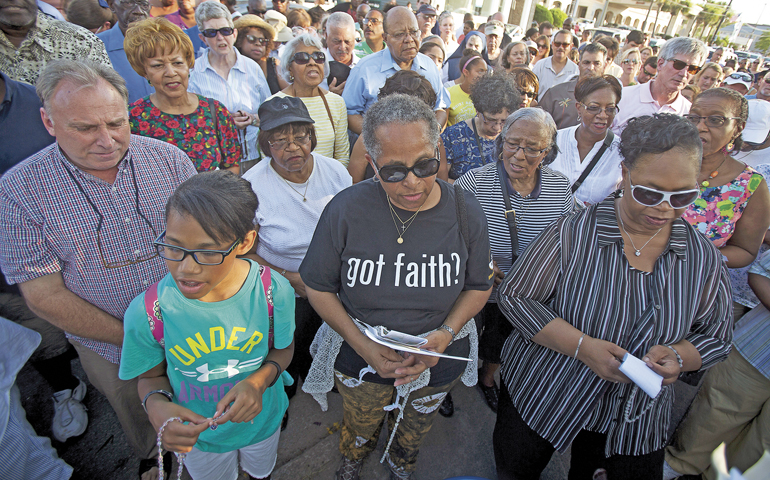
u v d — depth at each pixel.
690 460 2.09
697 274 1.38
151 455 2.01
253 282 1.40
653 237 1.41
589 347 1.41
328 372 1.77
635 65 5.83
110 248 1.55
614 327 1.43
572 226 1.51
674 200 1.25
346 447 1.96
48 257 1.49
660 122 1.28
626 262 1.42
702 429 2.02
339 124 3.11
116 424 2.29
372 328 1.39
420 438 1.88
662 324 1.38
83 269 1.54
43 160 1.41
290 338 1.55
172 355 1.38
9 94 1.80
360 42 6.26
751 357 1.81
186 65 2.29
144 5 3.39
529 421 1.61
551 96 4.22
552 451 1.71
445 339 1.49
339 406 2.53
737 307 2.35
